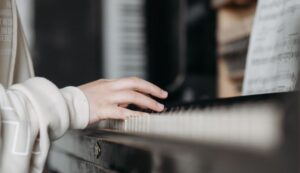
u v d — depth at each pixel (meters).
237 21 1.98
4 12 1.24
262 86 1.14
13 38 1.24
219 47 2.07
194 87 2.39
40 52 2.67
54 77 2.69
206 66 2.33
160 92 1.08
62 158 1.38
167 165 0.71
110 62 2.62
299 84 0.57
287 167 0.48
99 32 2.66
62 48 2.70
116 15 2.61
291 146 0.48
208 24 2.31
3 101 0.96
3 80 1.22
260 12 1.21
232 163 0.57
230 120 0.61
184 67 2.44
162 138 0.77
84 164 1.13
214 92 2.29
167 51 2.51
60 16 2.69
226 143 0.59
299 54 0.61
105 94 1.08
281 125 0.49
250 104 0.60
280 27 1.12
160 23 2.53
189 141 0.69
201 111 0.71
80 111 1.06
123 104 1.07
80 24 2.70
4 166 0.95
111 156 0.95
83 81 2.71
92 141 1.07
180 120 0.75
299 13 1.07
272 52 1.14
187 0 2.43
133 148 0.83
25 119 0.97
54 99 1.02
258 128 0.53
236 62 1.95
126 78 1.09
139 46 2.60
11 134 0.96
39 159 1.01
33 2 2.65
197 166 0.64
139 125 0.92
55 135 1.03
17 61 1.29
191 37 2.41
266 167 0.51
